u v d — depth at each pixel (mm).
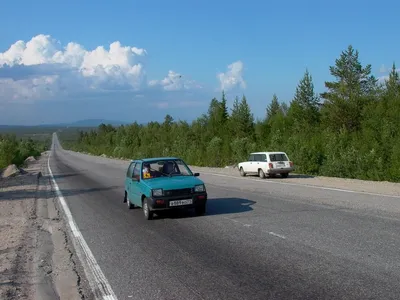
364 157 24562
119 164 52875
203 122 57062
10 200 19562
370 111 33438
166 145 61812
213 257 7367
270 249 7652
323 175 26906
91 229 10945
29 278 6930
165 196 11273
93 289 6148
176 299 5438
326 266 6422
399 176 21734
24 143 94000
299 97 48656
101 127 148000
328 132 32125
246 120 50500
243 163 27328
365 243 7730
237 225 10148
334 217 10617
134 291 5875
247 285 5777
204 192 11641
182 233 9641
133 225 11094
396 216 10422
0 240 10242
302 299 5145
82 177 32312
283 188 18453
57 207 16234
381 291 5250
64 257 8180
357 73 47906
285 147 32219
